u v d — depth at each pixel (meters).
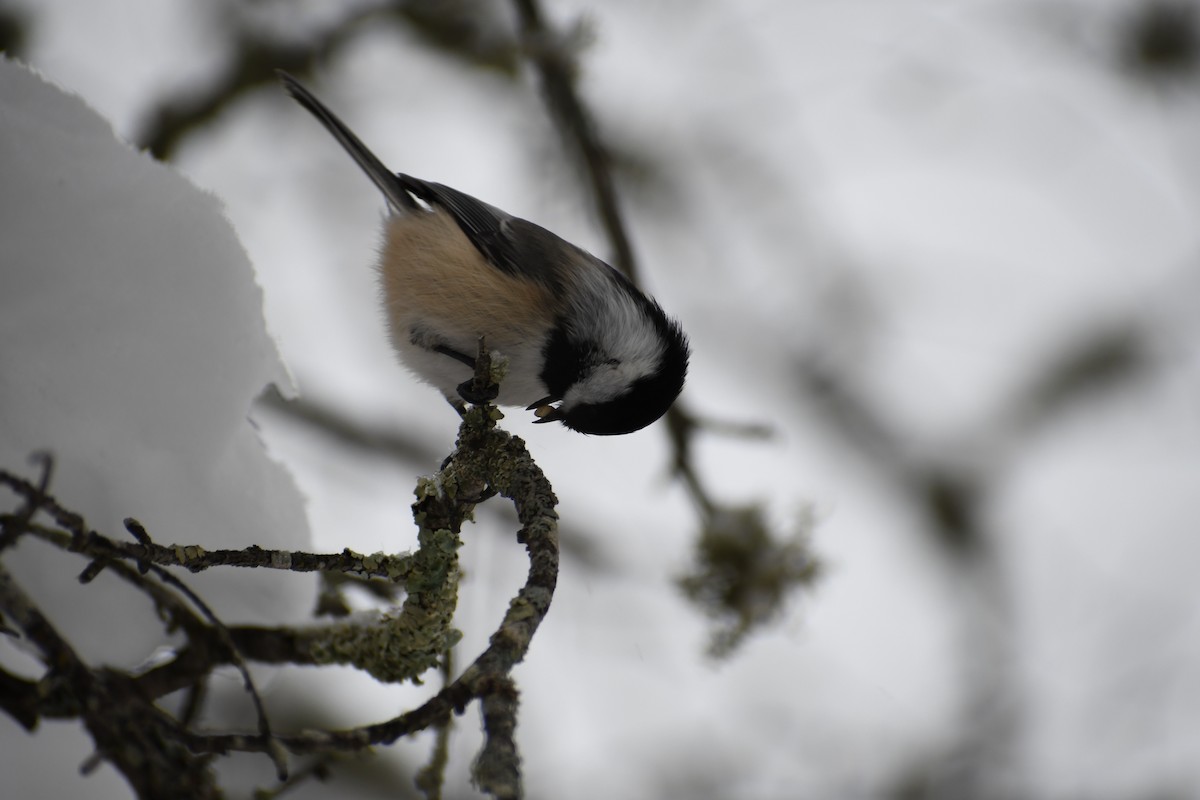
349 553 5.19
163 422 5.25
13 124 5.10
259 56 11.37
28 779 4.93
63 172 5.14
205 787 4.12
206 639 5.23
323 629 5.79
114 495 5.13
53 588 5.18
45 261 5.04
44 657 4.02
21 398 4.95
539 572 4.95
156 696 5.11
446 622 5.54
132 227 5.20
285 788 6.28
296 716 9.41
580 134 10.24
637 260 10.18
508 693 4.08
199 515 5.42
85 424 5.07
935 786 12.66
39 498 4.16
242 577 5.68
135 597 5.35
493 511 8.75
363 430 10.83
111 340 5.12
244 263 5.41
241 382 5.39
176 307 5.25
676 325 8.52
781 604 10.07
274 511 5.82
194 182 5.44
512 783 3.74
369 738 3.98
